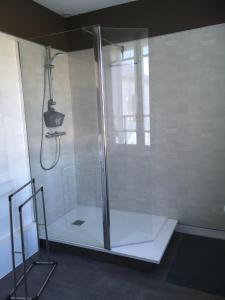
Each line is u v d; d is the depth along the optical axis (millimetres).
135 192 2668
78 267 2156
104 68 2350
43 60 2537
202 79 2395
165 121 2604
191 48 2396
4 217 2160
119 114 2469
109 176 2445
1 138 2121
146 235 2342
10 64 2211
